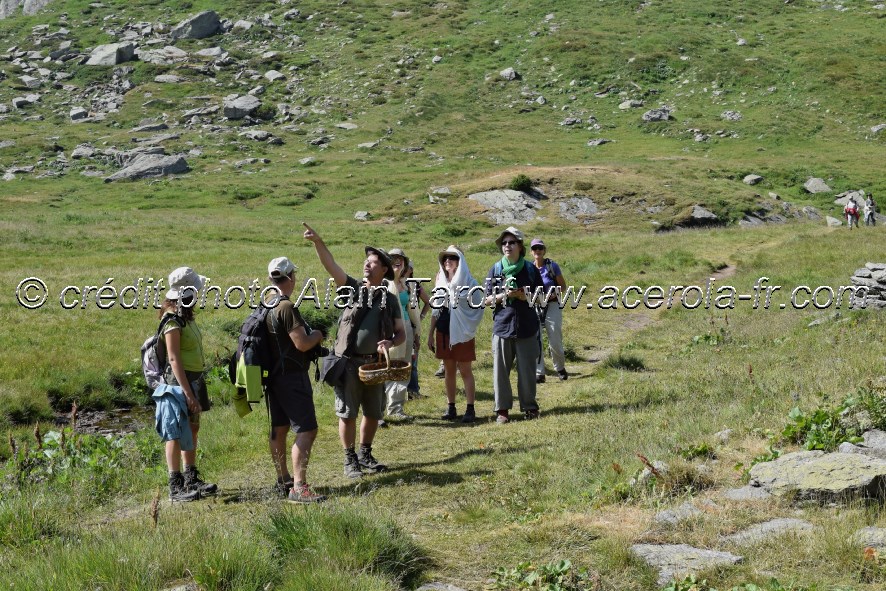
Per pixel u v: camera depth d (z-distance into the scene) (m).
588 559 5.30
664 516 5.78
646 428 8.48
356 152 69.31
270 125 78.62
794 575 4.75
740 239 34.25
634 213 50.72
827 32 95.44
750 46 92.75
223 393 12.89
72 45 100.50
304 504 6.11
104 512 7.37
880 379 8.77
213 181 59.88
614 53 91.38
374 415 8.09
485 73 90.19
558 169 56.81
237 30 104.69
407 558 5.44
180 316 7.31
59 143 70.56
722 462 6.99
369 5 112.69
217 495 7.43
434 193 53.38
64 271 24.91
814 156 65.69
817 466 6.09
